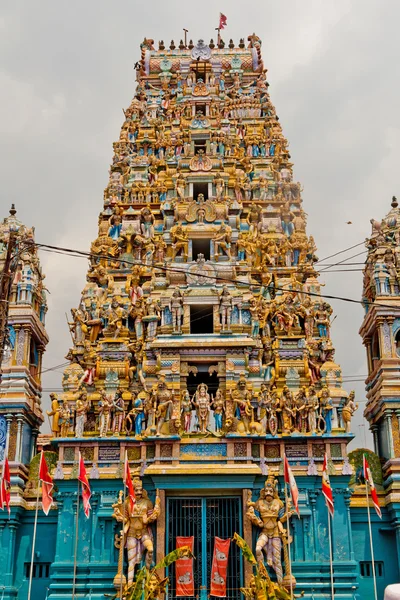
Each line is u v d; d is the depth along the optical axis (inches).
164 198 2422.5
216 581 1721.2
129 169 2512.3
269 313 2112.5
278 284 2218.3
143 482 1836.9
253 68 2989.7
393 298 2133.4
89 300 2171.5
